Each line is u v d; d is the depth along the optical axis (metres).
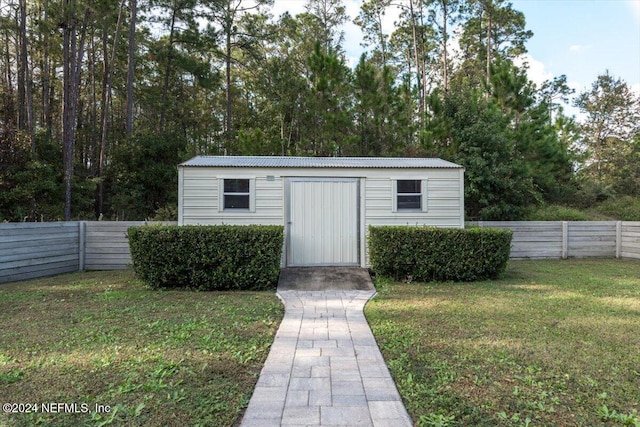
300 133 17.72
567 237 10.44
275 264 6.74
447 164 8.75
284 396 2.69
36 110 19.94
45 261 7.99
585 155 17.08
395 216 8.34
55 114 21.80
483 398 2.67
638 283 6.87
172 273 6.55
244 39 21.31
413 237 7.09
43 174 11.83
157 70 20.97
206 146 20.06
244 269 6.60
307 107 15.34
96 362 3.27
